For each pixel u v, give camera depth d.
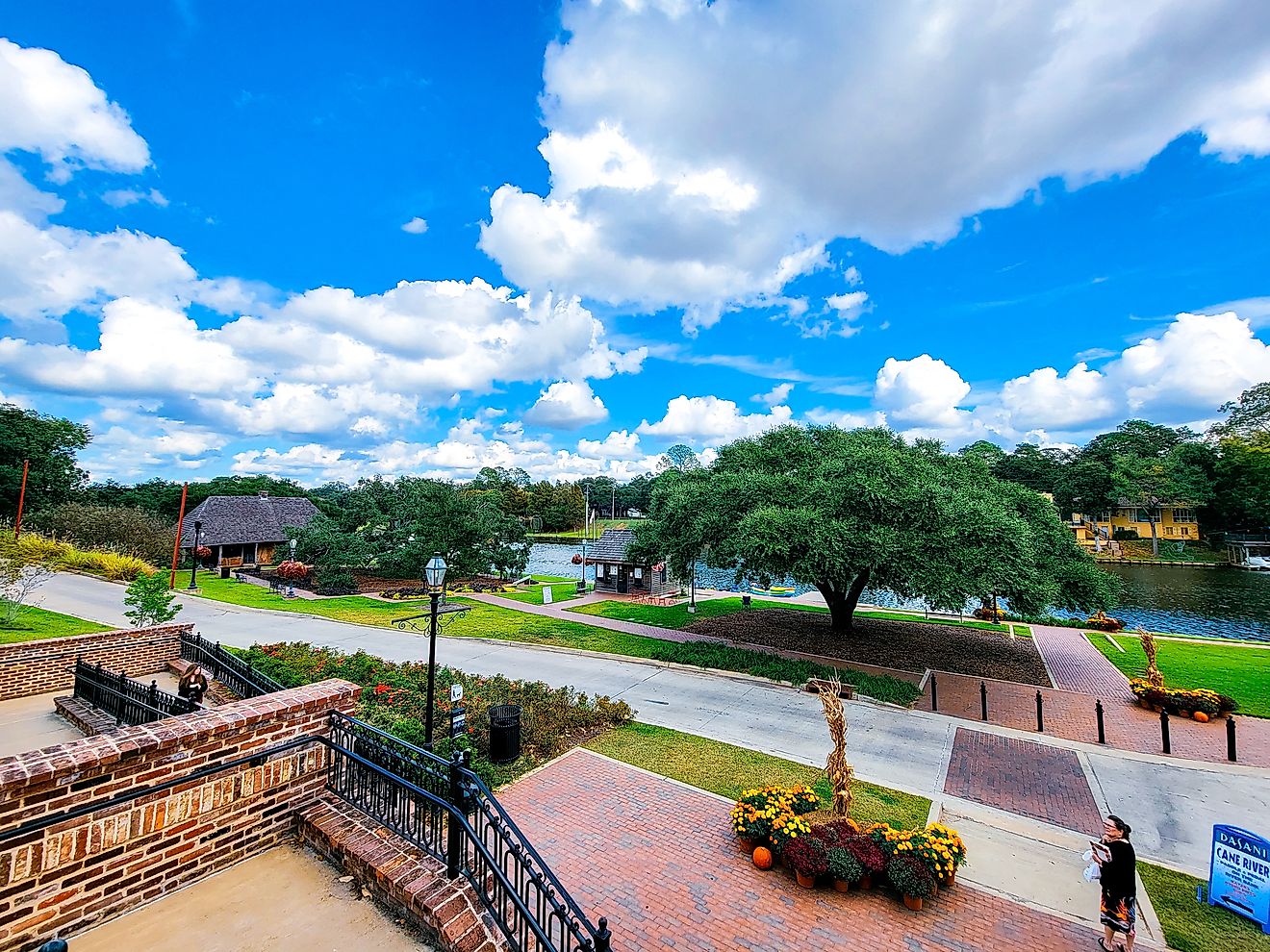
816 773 10.20
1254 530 61.56
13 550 19.50
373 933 4.13
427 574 10.37
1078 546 19.59
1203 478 61.22
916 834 7.30
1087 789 9.80
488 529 34.16
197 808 4.62
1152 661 14.53
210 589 32.12
